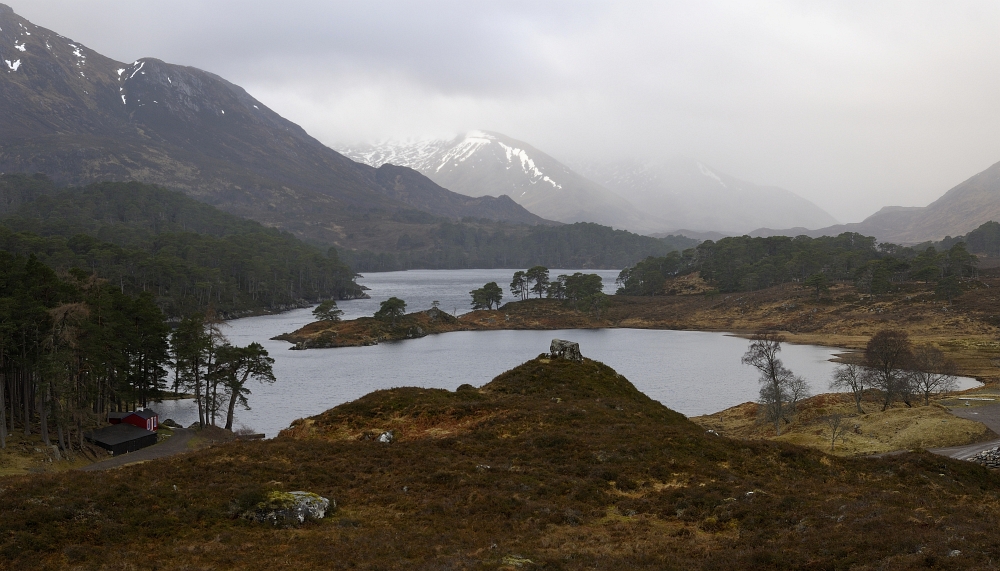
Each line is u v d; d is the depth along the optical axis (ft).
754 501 119.44
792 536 97.50
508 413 195.42
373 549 96.53
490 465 148.46
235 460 146.10
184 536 103.71
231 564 90.89
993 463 192.85
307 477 135.64
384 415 207.00
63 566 89.35
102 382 299.99
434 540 101.45
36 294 267.80
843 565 81.76
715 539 102.78
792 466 159.22
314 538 103.04
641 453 156.76
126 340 313.53
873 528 95.14
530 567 88.12
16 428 271.28
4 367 239.71
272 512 112.06
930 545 82.33
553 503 124.16
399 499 124.88
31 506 106.73
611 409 208.95
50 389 243.60
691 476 141.90
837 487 135.85
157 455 263.49
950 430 263.49
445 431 187.11
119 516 107.96
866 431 281.54
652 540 102.78
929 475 155.12
